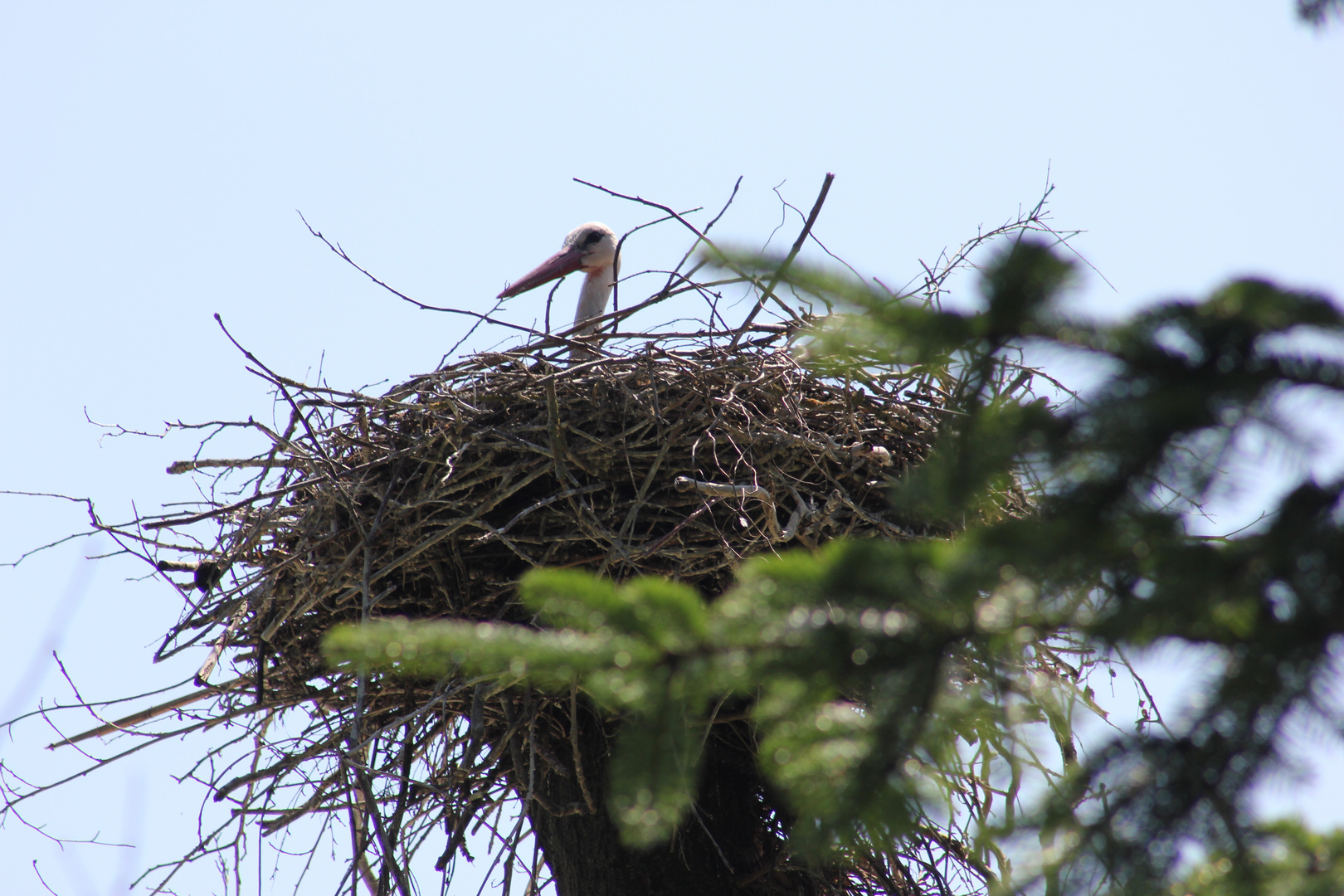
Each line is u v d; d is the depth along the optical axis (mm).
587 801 10711
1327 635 4141
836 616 4539
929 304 4762
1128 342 4141
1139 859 4527
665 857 11625
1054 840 4734
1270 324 3941
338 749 11516
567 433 11750
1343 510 4121
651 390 11648
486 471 11680
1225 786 4484
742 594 4660
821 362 10656
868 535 11484
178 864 11672
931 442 11836
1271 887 4332
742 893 11672
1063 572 4402
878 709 4586
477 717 10633
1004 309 4258
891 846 6785
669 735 4609
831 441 11375
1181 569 4242
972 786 9844
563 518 11711
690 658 4559
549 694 11273
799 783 4801
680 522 11297
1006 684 4840
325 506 11727
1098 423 4184
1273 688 4254
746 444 11539
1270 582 4156
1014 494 8766
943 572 4434
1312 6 6848
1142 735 4691
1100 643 4500
